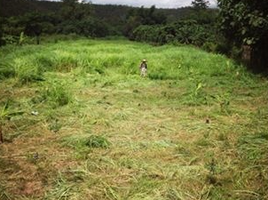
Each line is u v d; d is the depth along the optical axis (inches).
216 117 340.8
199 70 604.4
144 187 203.6
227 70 612.4
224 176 218.5
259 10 585.6
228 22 714.2
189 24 1208.8
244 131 298.4
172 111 366.0
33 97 389.4
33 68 521.7
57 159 241.1
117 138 282.0
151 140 278.8
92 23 1514.5
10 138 279.1
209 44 928.3
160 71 587.2
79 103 379.2
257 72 596.1
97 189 202.8
